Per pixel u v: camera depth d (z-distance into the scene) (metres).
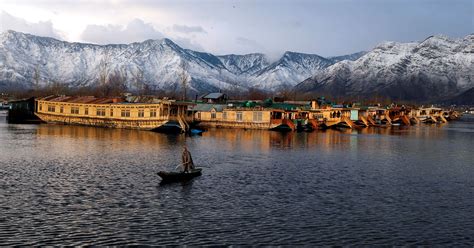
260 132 122.94
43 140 85.81
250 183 47.66
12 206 36.44
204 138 100.06
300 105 183.38
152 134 107.12
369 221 34.69
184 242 29.42
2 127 119.38
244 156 69.50
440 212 37.62
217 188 44.78
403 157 73.31
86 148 74.50
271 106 165.50
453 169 60.78
